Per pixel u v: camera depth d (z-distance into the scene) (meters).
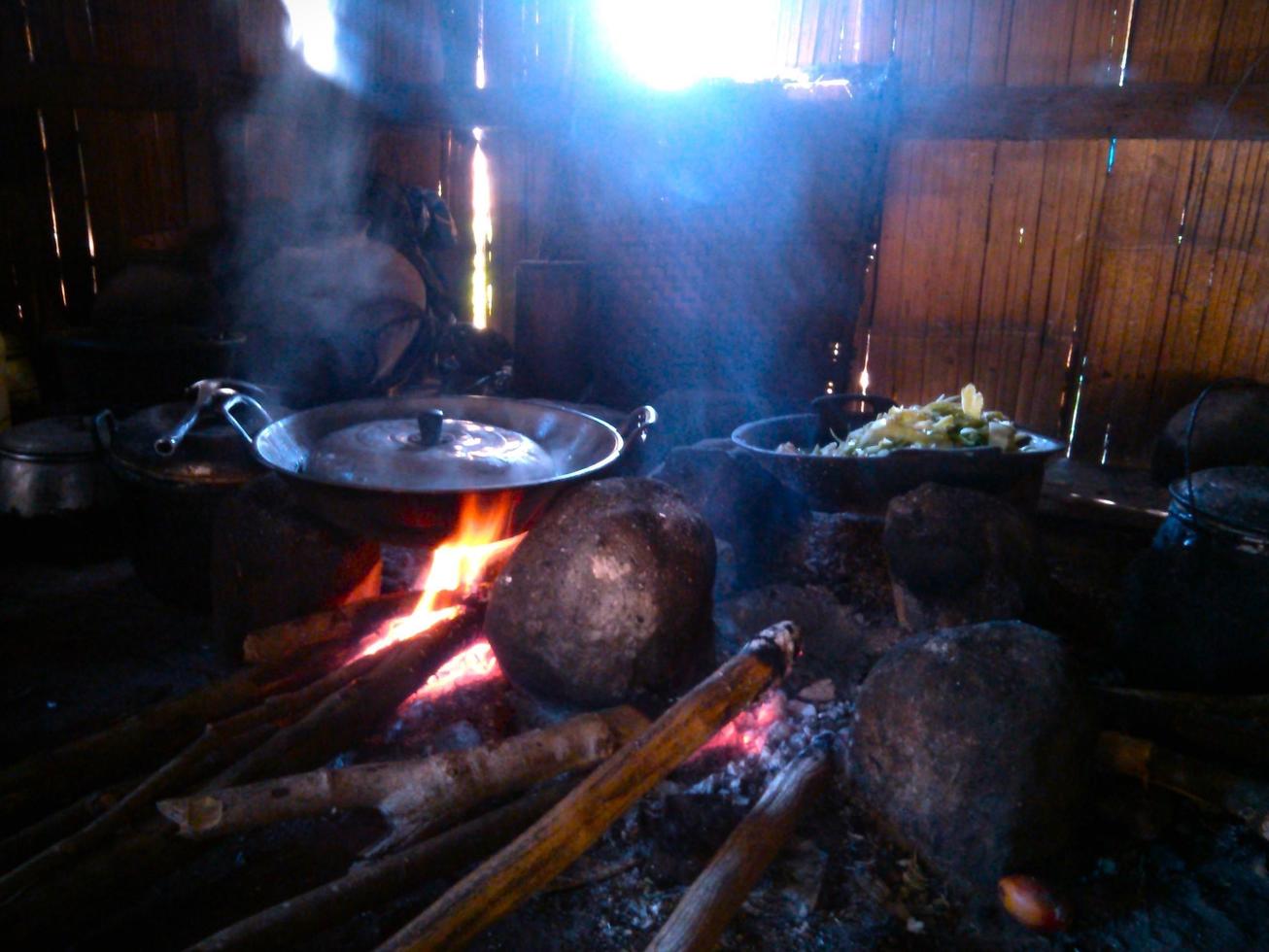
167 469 3.07
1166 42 4.22
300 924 1.76
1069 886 2.12
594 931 1.98
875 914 2.03
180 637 3.18
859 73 4.62
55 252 5.15
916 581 3.02
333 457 2.65
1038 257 4.62
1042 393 4.77
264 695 2.52
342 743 2.33
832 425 4.00
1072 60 4.38
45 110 4.97
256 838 2.23
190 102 5.25
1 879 1.78
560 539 2.47
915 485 3.20
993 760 2.04
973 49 4.51
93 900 1.82
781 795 2.19
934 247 4.78
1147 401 4.61
